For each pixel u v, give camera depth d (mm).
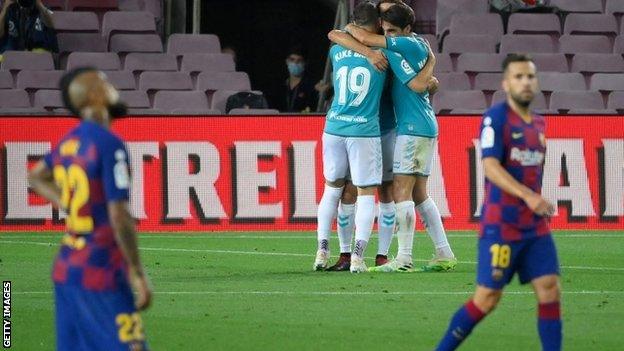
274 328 31984
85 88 21453
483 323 32469
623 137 58812
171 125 58156
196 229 58219
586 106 66750
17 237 55875
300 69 70062
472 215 58281
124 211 20719
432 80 42688
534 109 67125
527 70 25656
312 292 38281
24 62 66562
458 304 35875
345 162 43000
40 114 57875
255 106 64312
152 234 57188
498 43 71438
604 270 44156
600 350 28938
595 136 58688
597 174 58688
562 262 46688
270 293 38094
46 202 58188
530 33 72250
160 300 36750
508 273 25516
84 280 20797
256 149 58312
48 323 32812
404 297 37156
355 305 35750
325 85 69938
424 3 76500
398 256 43562
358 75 42156
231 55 68812
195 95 65938
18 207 57969
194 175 58219
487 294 25406
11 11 67875
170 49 69625
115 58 67562
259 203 58312
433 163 57969
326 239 43781
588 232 57938
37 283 40719
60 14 70438
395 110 42906
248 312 34500
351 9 73938
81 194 20938
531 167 25891
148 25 70938
